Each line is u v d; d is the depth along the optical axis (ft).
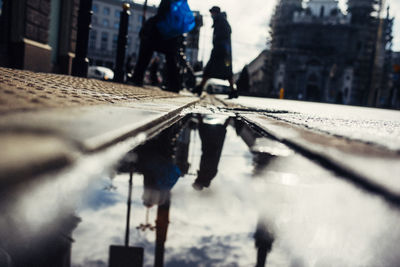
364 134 4.83
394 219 1.82
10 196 1.36
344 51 186.50
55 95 5.19
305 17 188.55
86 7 21.16
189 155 3.79
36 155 1.63
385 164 2.76
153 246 1.48
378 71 187.52
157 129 5.04
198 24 39.50
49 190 1.63
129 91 11.25
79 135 2.39
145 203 2.03
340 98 173.27
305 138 4.52
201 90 26.14
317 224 1.79
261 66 228.63
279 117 8.86
